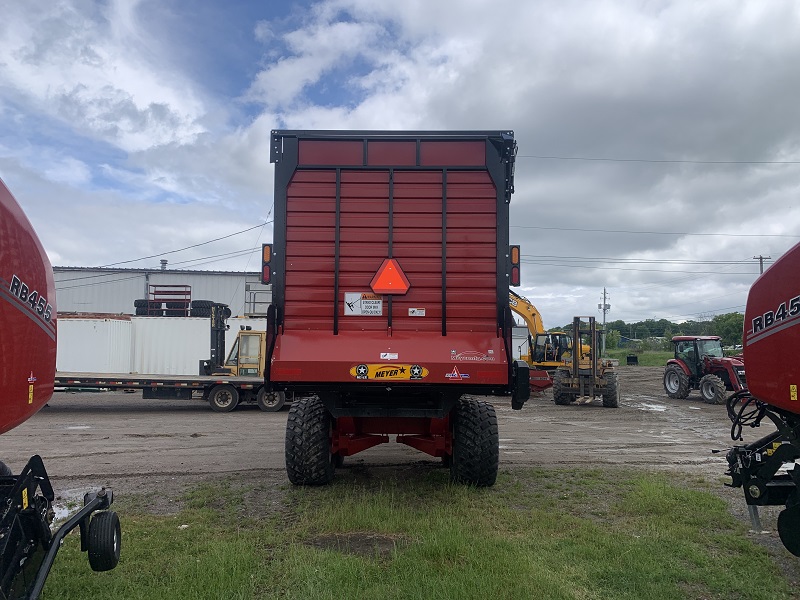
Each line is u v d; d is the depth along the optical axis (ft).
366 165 19.81
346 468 25.94
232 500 20.47
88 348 68.49
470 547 14.92
